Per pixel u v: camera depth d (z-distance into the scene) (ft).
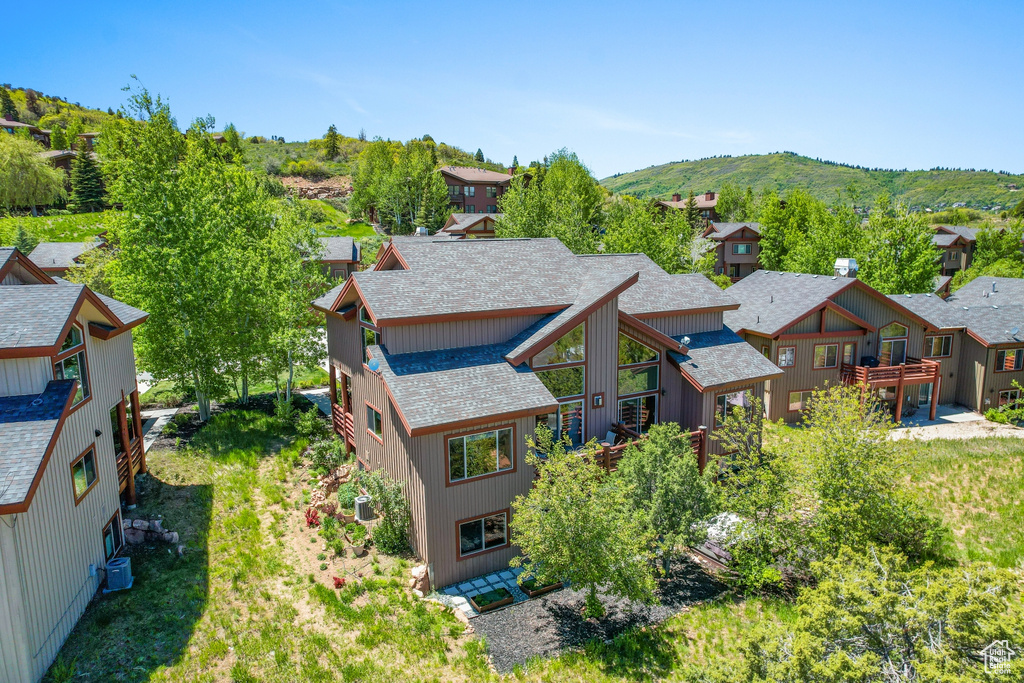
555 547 47.88
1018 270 192.13
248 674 42.50
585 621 51.16
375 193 323.16
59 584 44.75
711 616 52.26
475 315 64.85
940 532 59.21
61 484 46.24
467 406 56.24
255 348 94.17
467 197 340.39
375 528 60.80
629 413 76.18
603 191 317.83
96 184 276.62
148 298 87.15
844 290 100.53
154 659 43.37
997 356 108.78
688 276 90.43
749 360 79.61
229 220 103.14
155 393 105.40
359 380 73.61
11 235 187.52
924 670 29.37
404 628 48.57
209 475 72.95
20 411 44.09
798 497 56.65
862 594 34.45
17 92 643.45
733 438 66.54
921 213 148.87
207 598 50.70
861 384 97.09
